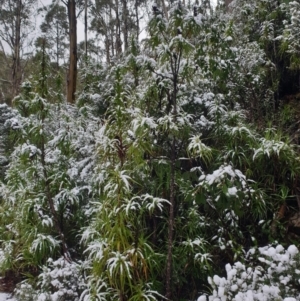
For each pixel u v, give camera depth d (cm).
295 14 378
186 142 289
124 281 235
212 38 332
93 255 284
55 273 293
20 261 363
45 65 350
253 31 470
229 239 276
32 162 350
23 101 352
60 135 372
